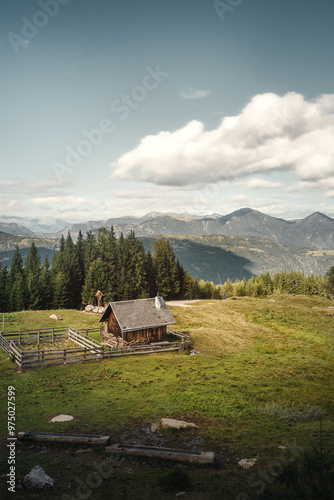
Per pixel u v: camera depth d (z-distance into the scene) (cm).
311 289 15188
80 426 1767
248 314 6078
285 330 4962
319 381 2748
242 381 2709
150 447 1480
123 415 1944
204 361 3381
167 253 10606
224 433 1700
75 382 2611
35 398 2217
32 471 1165
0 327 4347
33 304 7931
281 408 2031
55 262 9412
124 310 3978
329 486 987
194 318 5588
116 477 1223
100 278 8488
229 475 1236
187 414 1984
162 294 10138
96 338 4194
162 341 4038
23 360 3058
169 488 1124
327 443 1433
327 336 4525
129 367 3105
